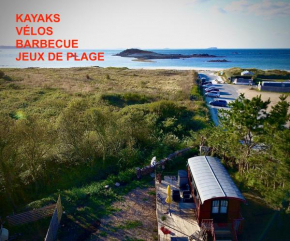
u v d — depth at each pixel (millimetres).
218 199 12836
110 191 17766
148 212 15711
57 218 14273
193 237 12422
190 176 16422
